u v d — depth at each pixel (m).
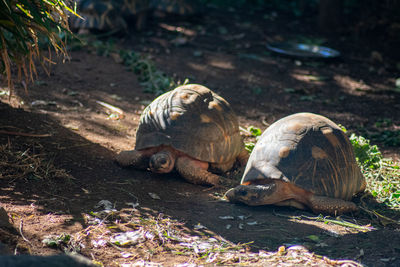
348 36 21.20
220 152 7.99
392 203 7.62
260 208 7.10
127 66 14.88
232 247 5.60
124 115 10.95
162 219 6.22
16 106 9.98
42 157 7.79
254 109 12.78
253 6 25.38
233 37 19.95
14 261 3.11
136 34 18.59
